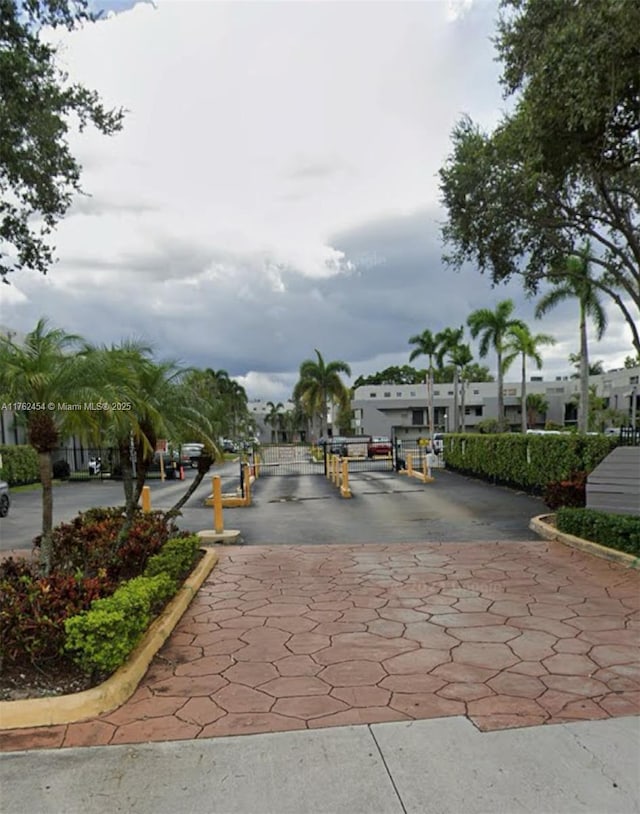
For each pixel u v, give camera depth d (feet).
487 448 51.03
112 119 26.30
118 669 11.48
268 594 17.83
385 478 59.98
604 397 145.69
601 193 27.20
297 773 8.15
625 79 15.81
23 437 71.72
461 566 20.81
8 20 20.24
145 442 20.94
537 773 7.99
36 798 7.73
